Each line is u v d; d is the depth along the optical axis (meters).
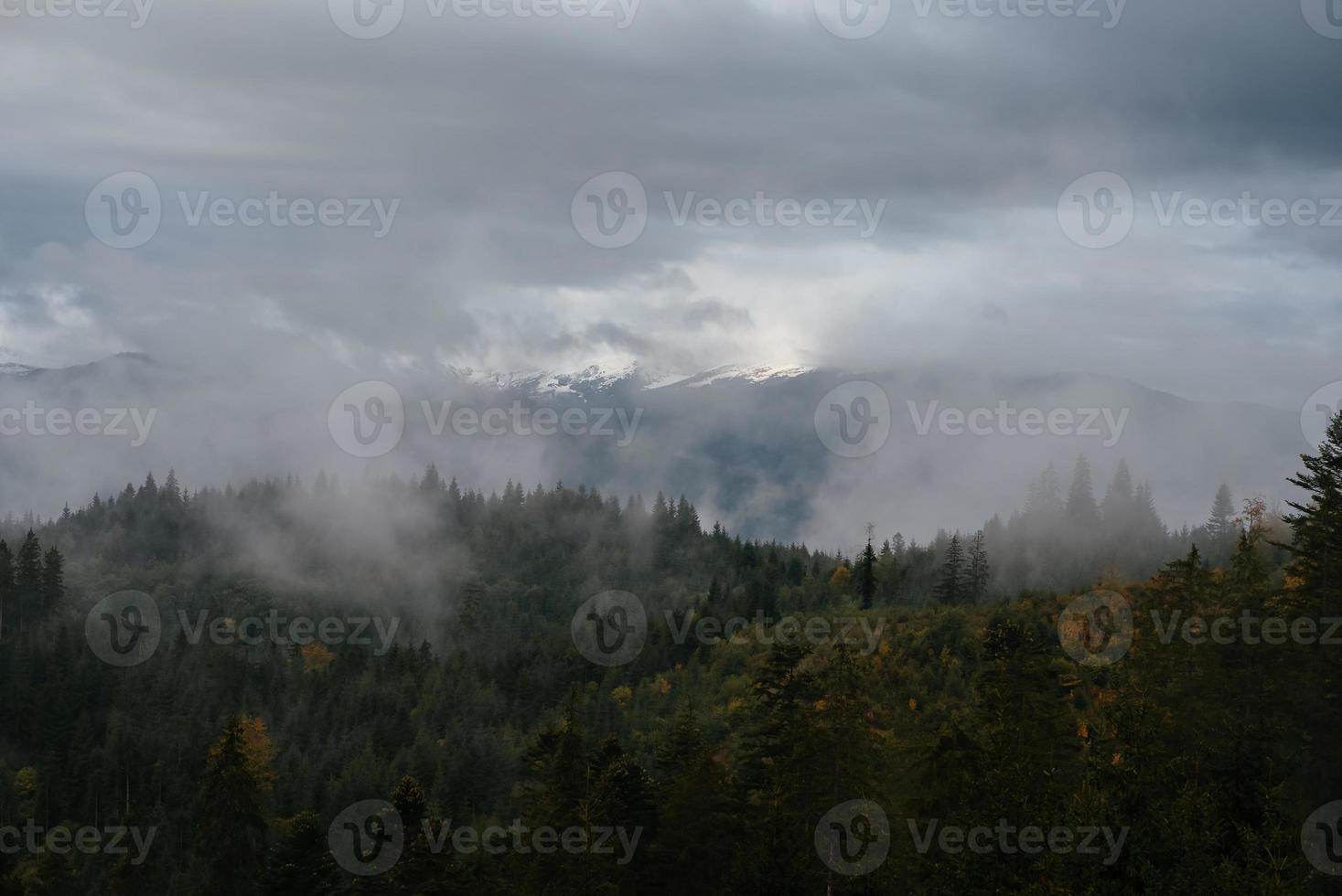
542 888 57.53
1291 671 52.38
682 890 56.94
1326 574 56.88
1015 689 57.03
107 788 130.75
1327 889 40.03
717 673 137.88
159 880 93.88
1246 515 100.25
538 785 106.69
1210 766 41.47
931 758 56.28
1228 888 35.31
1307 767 49.03
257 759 123.94
